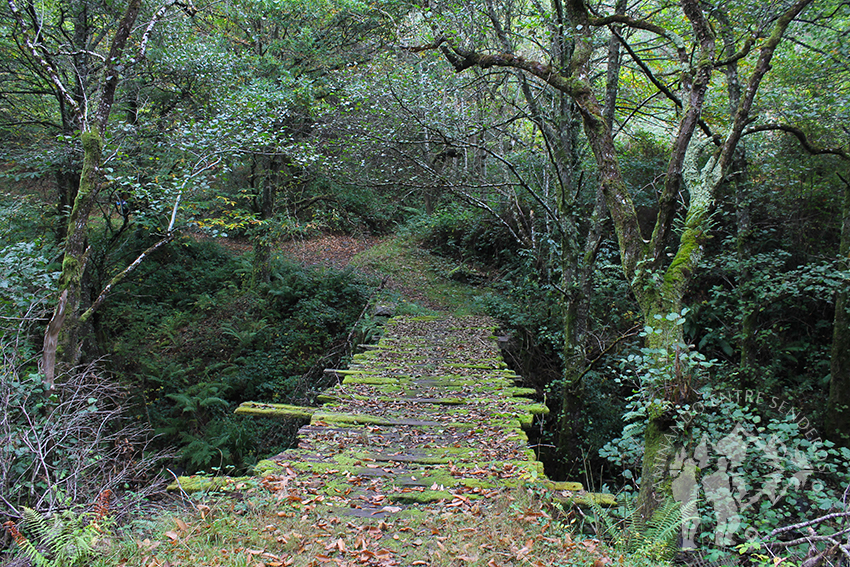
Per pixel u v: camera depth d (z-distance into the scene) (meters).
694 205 3.97
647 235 11.51
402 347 8.98
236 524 3.14
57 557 2.71
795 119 7.10
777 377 9.12
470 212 15.62
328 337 12.28
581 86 4.28
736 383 7.92
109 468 4.46
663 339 3.61
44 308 5.26
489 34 8.08
